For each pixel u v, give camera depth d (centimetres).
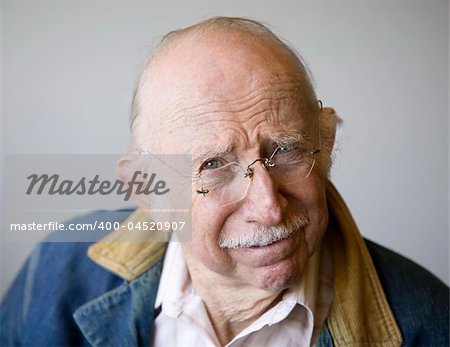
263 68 73
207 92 72
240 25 78
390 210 108
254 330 82
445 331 85
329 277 88
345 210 88
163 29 107
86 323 92
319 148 78
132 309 91
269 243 73
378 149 106
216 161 73
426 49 106
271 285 75
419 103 107
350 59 106
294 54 80
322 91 106
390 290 87
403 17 105
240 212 73
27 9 109
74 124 107
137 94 83
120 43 108
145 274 93
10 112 108
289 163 75
